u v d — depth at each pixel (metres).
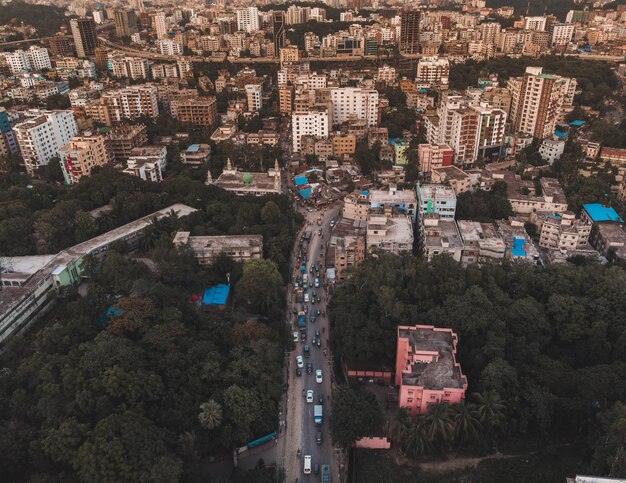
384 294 182.88
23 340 175.38
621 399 150.50
